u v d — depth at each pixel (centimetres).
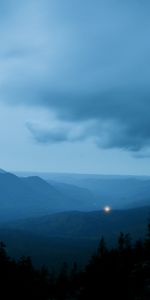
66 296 9581
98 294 7406
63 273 11744
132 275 7250
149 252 9388
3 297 8581
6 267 9206
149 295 5881
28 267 10112
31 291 9350
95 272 9069
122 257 9431
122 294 6531
